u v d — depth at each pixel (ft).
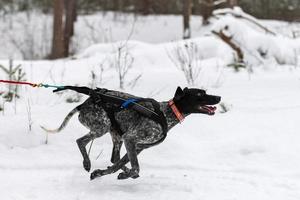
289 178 24.12
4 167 25.08
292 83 42.60
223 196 22.07
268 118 31.12
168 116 22.71
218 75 48.11
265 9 105.09
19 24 105.29
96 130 23.21
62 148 27.48
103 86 41.32
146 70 51.49
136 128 22.17
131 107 22.44
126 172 22.41
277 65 53.52
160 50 59.21
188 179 24.16
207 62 56.03
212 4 94.79
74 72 49.21
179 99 22.66
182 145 27.89
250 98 36.68
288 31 86.69
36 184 23.11
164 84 42.93
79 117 23.66
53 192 22.24
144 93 38.73
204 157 26.81
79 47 94.58
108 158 26.71
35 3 112.78
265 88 40.57
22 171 24.70
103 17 112.27
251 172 25.04
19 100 36.22
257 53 54.08
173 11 117.80
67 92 38.32
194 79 45.50
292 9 103.55
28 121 29.94
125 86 41.68
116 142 23.88
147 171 25.31
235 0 91.20
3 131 28.50
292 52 55.26
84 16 112.68
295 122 30.19
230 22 54.29
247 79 45.88
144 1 115.34
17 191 22.21
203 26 101.91
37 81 42.93
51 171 24.86
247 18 63.52
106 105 22.85
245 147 27.43
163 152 27.35
